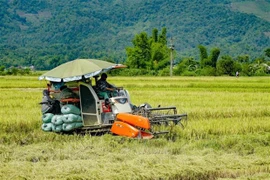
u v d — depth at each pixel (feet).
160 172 54.13
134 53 487.61
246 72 429.38
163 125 76.43
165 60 485.15
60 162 58.03
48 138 72.54
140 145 67.67
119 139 69.36
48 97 75.87
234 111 101.50
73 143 68.49
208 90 187.62
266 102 124.57
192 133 76.38
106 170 54.29
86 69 73.36
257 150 66.90
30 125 82.43
